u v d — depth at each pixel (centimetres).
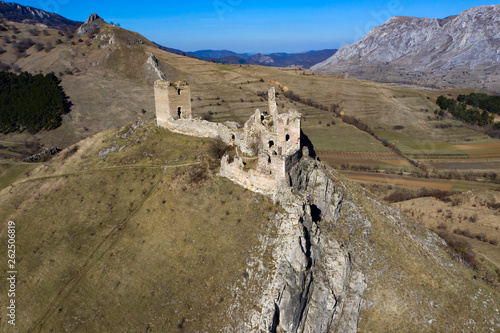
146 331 4569
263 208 5638
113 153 8094
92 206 6662
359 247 5850
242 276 4856
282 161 5569
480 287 5772
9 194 7506
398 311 5256
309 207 5459
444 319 5181
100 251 5756
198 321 4581
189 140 7850
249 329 4316
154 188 6700
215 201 6012
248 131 6731
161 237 5716
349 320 5138
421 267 5791
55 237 6194
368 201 7056
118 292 5094
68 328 4762
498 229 8094
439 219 8700
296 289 4641
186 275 5097
